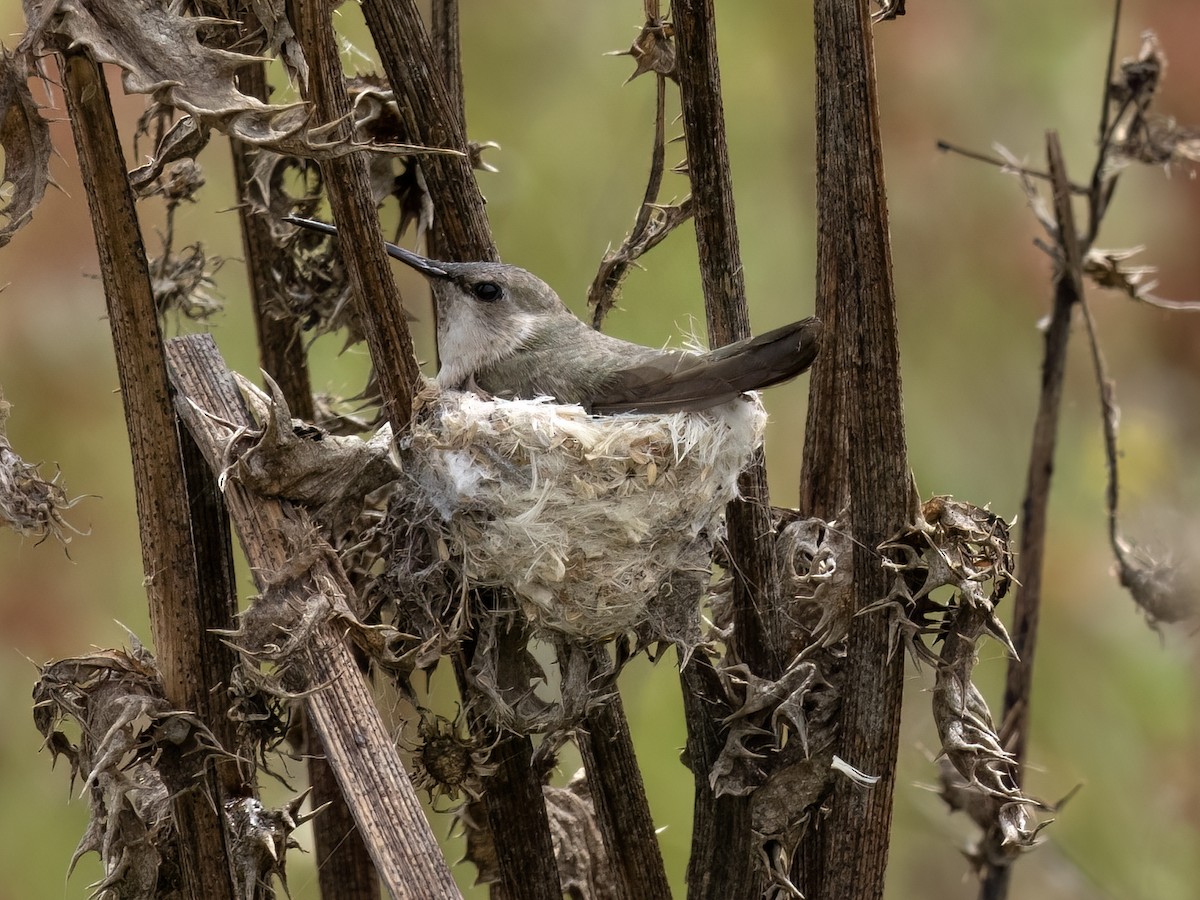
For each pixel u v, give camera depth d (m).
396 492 4.98
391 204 9.51
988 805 5.85
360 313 4.47
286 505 4.20
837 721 4.64
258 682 3.92
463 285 6.72
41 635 8.86
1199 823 9.28
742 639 4.87
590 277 9.38
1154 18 11.04
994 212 11.13
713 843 4.89
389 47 4.81
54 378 9.26
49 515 4.07
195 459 4.49
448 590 4.93
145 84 3.49
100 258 3.86
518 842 4.78
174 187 5.27
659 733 8.20
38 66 3.53
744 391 5.33
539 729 4.74
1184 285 11.46
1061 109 11.19
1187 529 7.26
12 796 8.64
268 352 5.51
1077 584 10.12
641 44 4.98
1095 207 6.78
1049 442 6.67
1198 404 11.34
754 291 10.11
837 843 4.51
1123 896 9.05
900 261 11.23
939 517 4.31
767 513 4.87
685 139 4.82
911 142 11.27
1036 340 11.04
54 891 8.47
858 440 4.29
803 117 10.41
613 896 5.74
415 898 3.73
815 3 4.33
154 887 4.07
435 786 4.62
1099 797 9.44
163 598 4.00
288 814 4.34
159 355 3.92
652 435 5.58
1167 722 9.60
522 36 9.88
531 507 5.23
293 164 5.52
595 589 5.15
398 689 4.47
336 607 4.02
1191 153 6.81
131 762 3.95
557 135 9.70
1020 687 6.66
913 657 4.28
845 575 4.75
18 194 3.56
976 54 11.25
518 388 6.47
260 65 4.90
